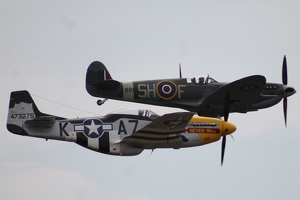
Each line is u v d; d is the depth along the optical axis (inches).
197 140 4409.5
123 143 4274.1
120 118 4281.5
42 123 4224.9
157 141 4281.5
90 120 4266.7
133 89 4874.5
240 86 4785.9
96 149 4261.8
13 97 4271.7
